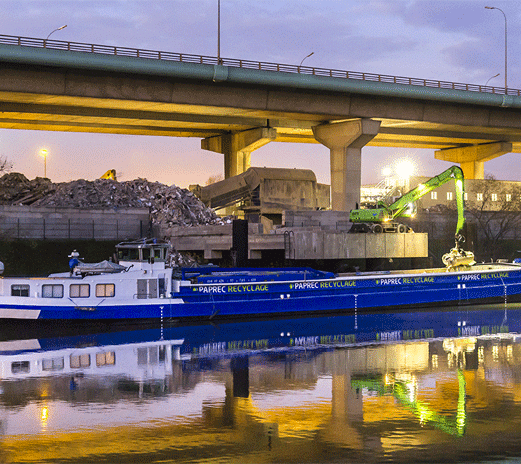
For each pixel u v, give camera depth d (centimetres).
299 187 9669
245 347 3681
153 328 4366
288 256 6531
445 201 11644
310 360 3294
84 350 3594
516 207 11288
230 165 11962
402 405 2425
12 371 3052
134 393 2628
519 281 5722
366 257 6881
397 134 12056
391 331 4266
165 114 10075
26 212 6438
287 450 1961
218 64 8706
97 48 8106
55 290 4225
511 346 3672
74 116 9588
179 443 2027
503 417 2262
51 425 2206
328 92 9650
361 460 1880
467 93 10544
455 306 5475
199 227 7094
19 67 7781
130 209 6981
